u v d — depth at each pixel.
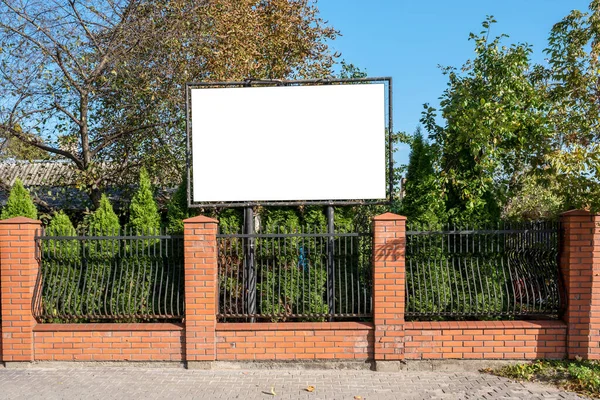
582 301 5.97
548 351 6.05
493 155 6.97
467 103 7.22
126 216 10.77
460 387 5.49
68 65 9.62
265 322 6.41
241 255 6.52
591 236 5.94
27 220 6.20
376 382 5.68
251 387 5.55
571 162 5.72
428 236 6.39
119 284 6.34
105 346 6.23
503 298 6.38
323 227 6.72
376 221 6.02
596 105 6.32
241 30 10.92
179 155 10.55
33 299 6.25
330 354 6.11
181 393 5.39
